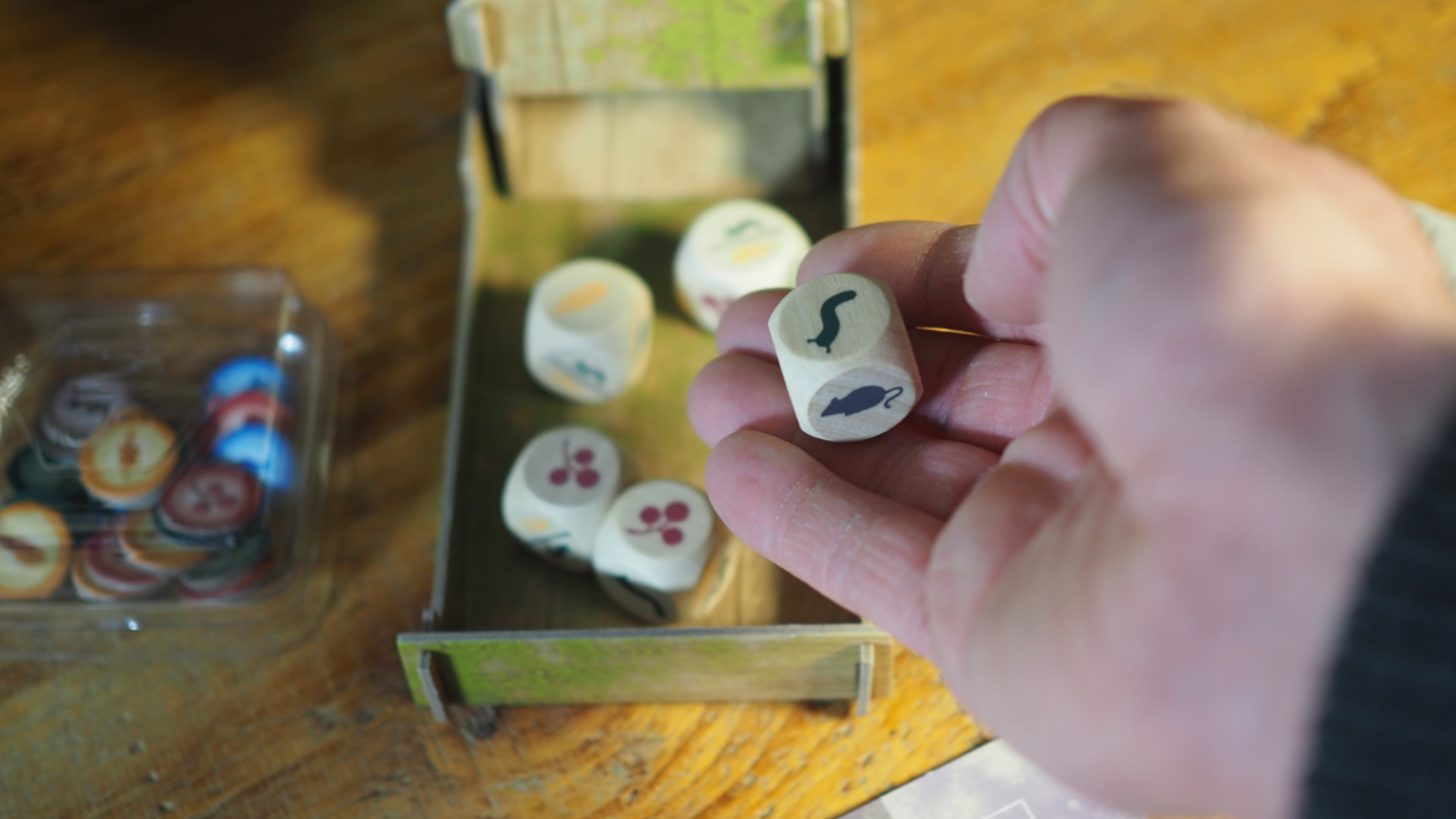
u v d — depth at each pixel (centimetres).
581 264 26
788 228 27
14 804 23
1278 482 15
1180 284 16
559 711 24
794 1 26
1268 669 15
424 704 24
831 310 21
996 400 22
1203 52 29
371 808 23
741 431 21
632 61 27
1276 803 16
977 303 20
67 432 25
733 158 28
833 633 22
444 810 23
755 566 25
